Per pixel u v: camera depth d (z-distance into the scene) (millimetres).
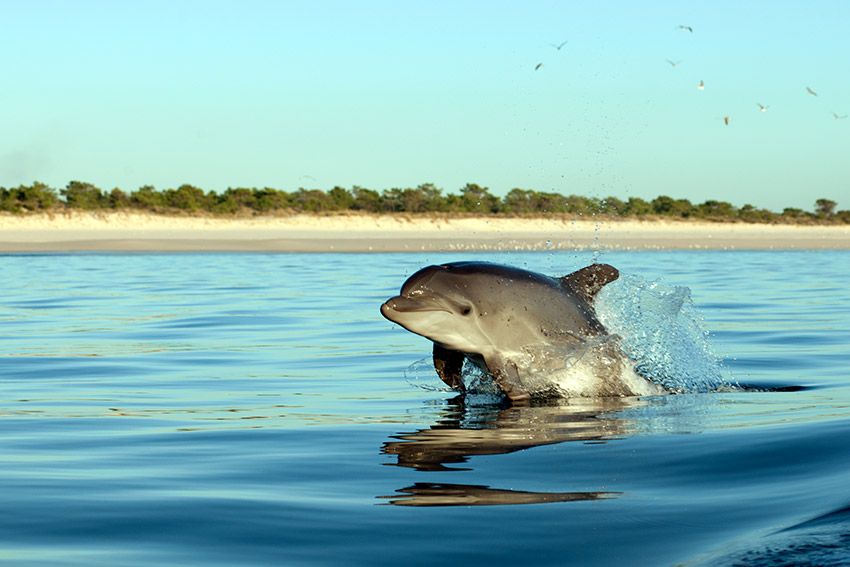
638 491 4648
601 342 8016
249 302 17906
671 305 9258
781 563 3387
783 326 13242
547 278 8258
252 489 4918
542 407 7379
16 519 4387
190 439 6293
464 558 3773
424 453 5688
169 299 18734
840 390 7820
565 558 3729
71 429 6676
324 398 7992
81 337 12602
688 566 3500
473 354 7980
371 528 4180
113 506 4594
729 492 4559
